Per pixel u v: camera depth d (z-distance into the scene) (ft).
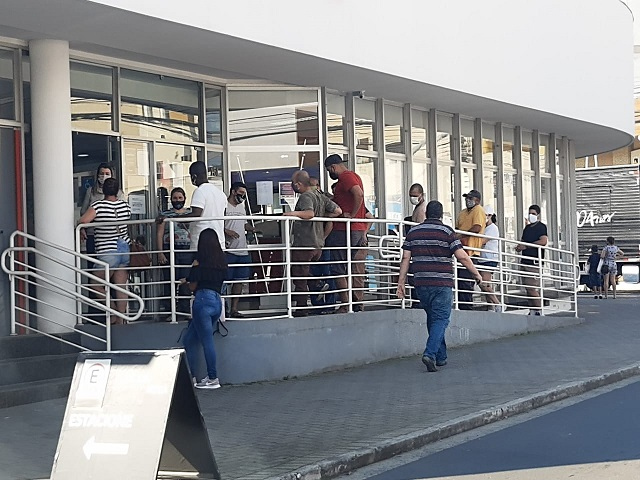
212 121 52.08
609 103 73.72
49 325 40.70
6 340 37.70
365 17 48.55
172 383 21.62
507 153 72.33
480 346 52.37
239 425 31.76
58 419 32.37
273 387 39.42
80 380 22.02
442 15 54.44
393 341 47.83
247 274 43.06
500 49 59.93
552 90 65.72
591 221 121.49
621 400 37.24
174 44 42.42
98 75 45.75
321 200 43.60
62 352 39.73
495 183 70.69
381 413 33.42
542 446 29.01
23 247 39.32
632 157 122.21
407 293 50.93
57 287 38.29
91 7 35.99
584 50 70.08
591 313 74.90
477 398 36.01
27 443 28.94
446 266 42.91
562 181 80.94
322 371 43.24
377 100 58.90
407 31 51.60
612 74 74.43
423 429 30.42
